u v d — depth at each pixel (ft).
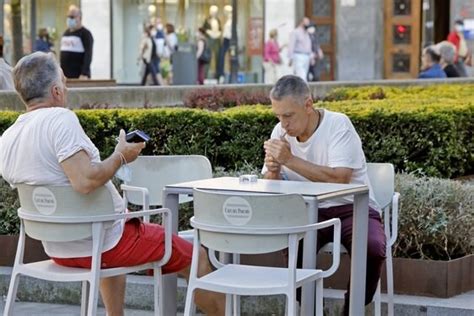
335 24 107.65
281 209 22.38
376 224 26.76
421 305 28.58
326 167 26.71
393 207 27.68
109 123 38.37
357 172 27.14
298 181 26.40
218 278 23.38
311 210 23.44
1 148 24.50
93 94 53.26
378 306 27.37
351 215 26.84
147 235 24.58
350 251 26.76
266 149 26.94
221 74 102.78
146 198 28.27
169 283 26.43
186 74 96.12
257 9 103.55
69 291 31.55
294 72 99.40
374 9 105.81
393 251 30.63
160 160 29.86
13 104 47.24
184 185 25.31
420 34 106.01
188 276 25.41
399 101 46.34
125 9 101.91
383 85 68.69
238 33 103.30
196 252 23.36
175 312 26.58
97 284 23.50
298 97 26.73
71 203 23.52
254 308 29.84
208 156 38.50
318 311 23.88
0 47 50.55
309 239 23.93
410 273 29.53
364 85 68.33
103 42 101.50
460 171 41.83
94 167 23.52
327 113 27.35
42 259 32.63
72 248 24.13
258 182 25.67
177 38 101.50
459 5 99.86
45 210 23.75
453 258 30.94
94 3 100.89
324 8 109.29
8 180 24.53
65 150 23.62
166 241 24.62
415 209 30.55
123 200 26.50
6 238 32.96
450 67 76.02
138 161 29.76
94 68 101.60
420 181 32.24
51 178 23.90
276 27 103.91
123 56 102.17
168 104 57.72
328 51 107.86
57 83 24.56
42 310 30.94
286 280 23.12
